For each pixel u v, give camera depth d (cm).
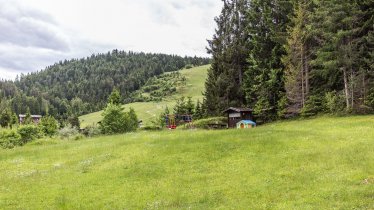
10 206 1969
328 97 5612
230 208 1769
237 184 2169
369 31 5419
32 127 6712
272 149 2983
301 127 4422
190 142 3484
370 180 1967
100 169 2727
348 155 2520
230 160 2758
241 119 6800
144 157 2984
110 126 6644
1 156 3656
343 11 5481
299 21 6247
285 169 2389
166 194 2072
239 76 7988
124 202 1970
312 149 2848
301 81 6250
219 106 7681
